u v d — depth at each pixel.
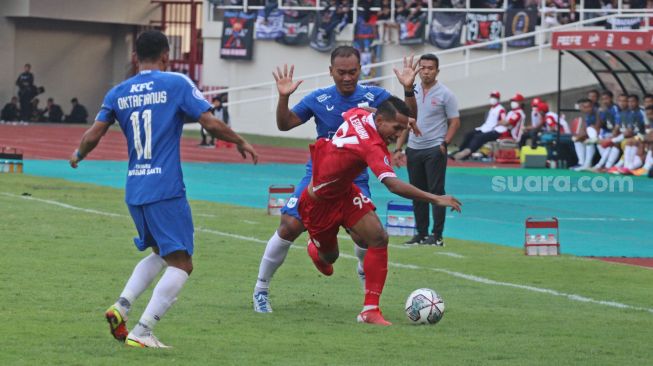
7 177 40.94
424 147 25.67
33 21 89.00
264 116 74.25
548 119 53.81
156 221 14.47
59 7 87.50
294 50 73.81
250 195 38.00
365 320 16.88
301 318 17.11
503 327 16.83
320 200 16.81
